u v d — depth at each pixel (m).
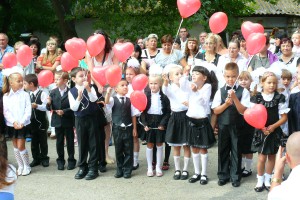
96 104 5.33
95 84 5.50
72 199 4.70
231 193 4.75
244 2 13.44
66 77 5.73
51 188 5.05
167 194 4.77
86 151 5.40
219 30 5.36
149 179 5.30
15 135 5.52
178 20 13.32
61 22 13.81
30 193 4.91
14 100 5.54
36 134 5.88
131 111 5.34
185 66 6.28
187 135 5.14
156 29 13.50
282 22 20.11
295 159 2.31
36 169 5.80
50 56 7.57
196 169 5.20
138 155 5.99
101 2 13.16
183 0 5.16
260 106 4.46
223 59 6.02
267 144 4.70
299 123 4.78
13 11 15.91
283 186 2.26
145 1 13.00
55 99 5.70
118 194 4.81
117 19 13.51
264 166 4.78
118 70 4.90
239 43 6.12
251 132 5.09
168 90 5.20
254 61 6.11
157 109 5.34
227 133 4.93
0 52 7.27
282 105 4.68
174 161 5.50
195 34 17.33
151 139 5.36
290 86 5.40
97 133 5.38
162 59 6.83
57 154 6.25
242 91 4.82
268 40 5.99
